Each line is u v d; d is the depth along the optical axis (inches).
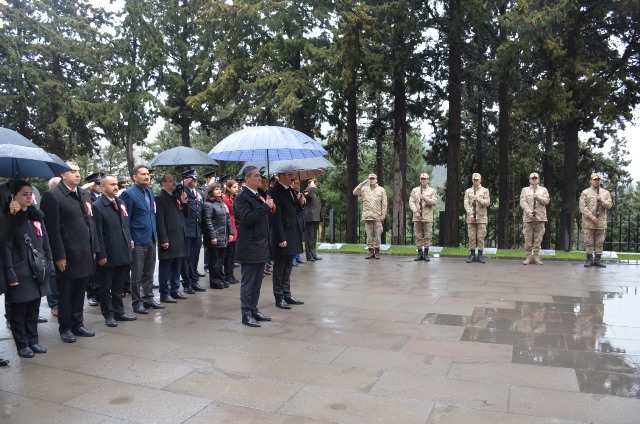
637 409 162.1
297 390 177.6
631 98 693.3
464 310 297.3
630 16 643.5
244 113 818.2
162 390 178.2
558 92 626.5
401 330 254.7
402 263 497.0
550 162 879.7
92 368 201.0
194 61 920.3
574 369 198.5
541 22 577.6
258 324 263.4
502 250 577.9
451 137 705.6
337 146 907.4
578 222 919.7
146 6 922.1
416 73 721.0
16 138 210.7
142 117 981.8
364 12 620.1
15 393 176.6
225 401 168.7
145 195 297.1
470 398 170.7
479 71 703.7
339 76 702.5
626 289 358.9
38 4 982.4
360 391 176.7
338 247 607.2
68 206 238.7
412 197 511.5
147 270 302.2
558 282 386.6
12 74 933.8
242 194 261.7
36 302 221.6
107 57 995.3
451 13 686.5
